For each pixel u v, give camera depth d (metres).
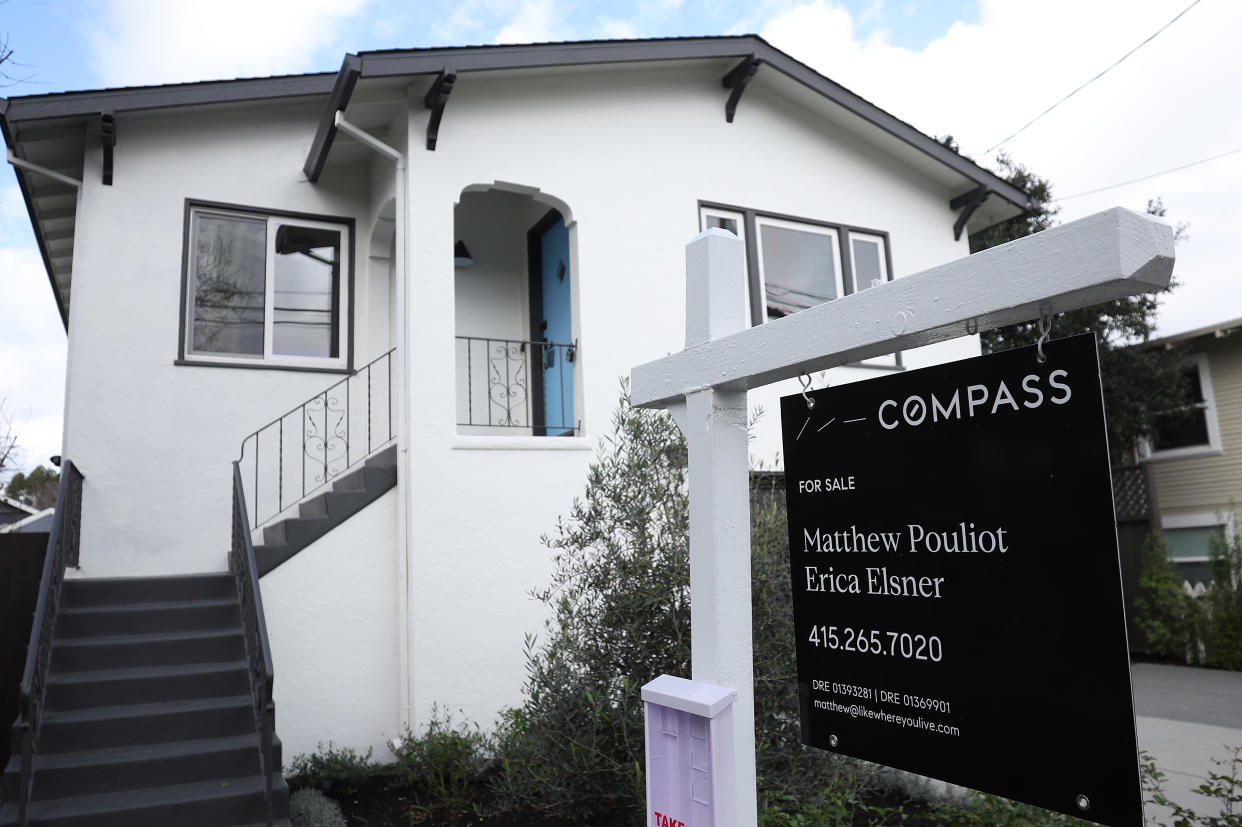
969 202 10.35
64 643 5.98
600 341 8.10
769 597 4.71
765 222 9.27
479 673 6.99
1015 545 1.89
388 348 8.52
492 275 9.64
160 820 5.01
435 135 7.46
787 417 2.46
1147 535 13.96
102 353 7.43
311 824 5.47
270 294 8.18
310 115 8.48
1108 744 1.71
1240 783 4.37
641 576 4.71
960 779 1.96
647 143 8.64
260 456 7.89
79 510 7.11
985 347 15.19
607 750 4.65
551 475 7.53
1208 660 12.71
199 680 5.96
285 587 6.79
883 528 2.18
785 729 4.68
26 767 4.62
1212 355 14.74
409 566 6.96
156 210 7.77
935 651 2.04
